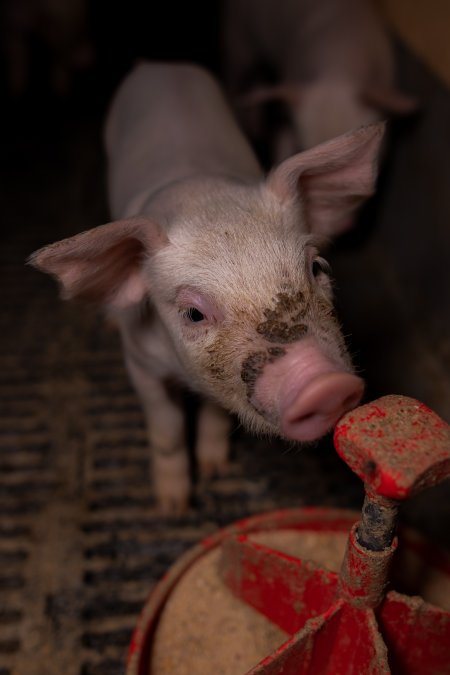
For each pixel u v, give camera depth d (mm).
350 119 858
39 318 778
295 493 606
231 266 420
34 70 1356
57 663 489
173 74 691
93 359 726
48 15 1214
